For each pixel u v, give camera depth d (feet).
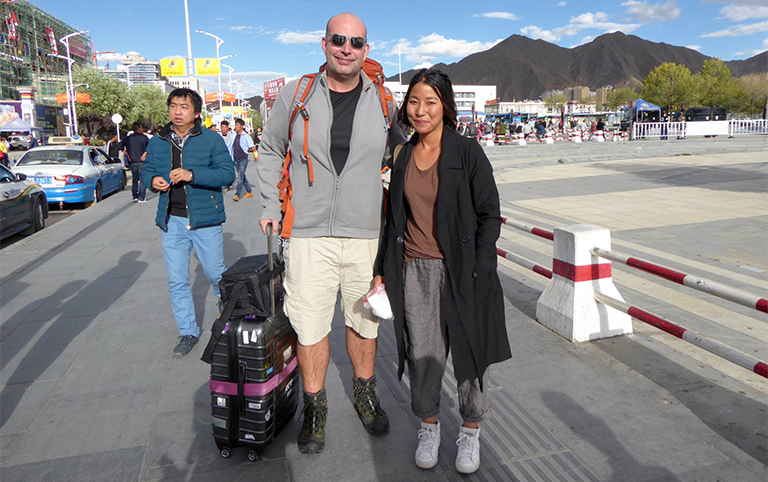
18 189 27.86
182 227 11.74
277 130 7.82
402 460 7.91
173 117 11.24
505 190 40.70
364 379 8.59
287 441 8.46
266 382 7.56
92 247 23.16
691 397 9.50
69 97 135.95
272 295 7.77
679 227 26.08
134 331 13.51
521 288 16.39
